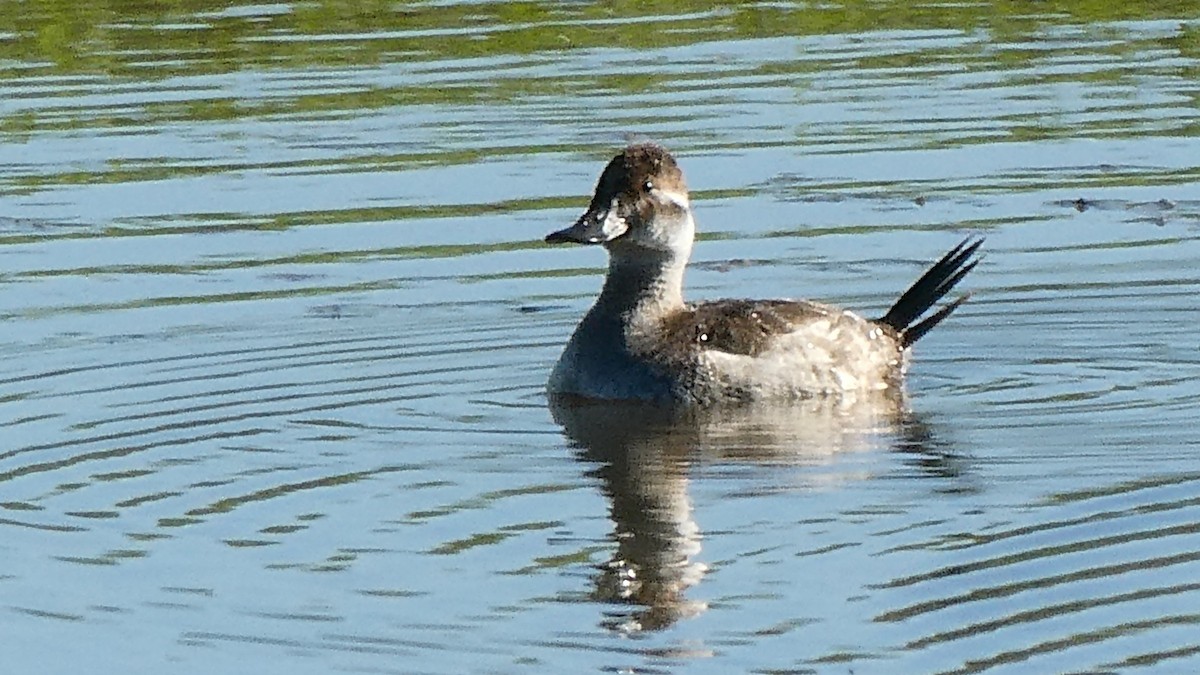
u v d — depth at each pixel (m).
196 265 17.81
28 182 19.91
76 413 14.45
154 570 11.56
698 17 25.48
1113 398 14.70
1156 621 10.42
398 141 20.83
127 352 15.79
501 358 15.84
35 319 16.53
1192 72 22.89
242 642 10.58
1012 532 11.80
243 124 21.44
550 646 10.43
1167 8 25.73
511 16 25.42
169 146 20.84
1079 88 22.36
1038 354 15.87
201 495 12.80
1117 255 17.78
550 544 11.88
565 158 20.19
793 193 19.36
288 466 13.35
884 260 17.81
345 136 21.02
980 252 17.95
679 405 14.90
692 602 10.93
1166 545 11.49
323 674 10.19
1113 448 13.48
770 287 17.31
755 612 10.77
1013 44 24.20
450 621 10.77
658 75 22.92
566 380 15.11
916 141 20.72
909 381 15.45
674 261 15.26
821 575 11.24
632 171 15.23
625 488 12.85
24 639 10.67
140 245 18.28
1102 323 16.39
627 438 14.01
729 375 14.97
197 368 15.47
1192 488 12.52
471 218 18.84
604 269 17.75
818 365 15.13
